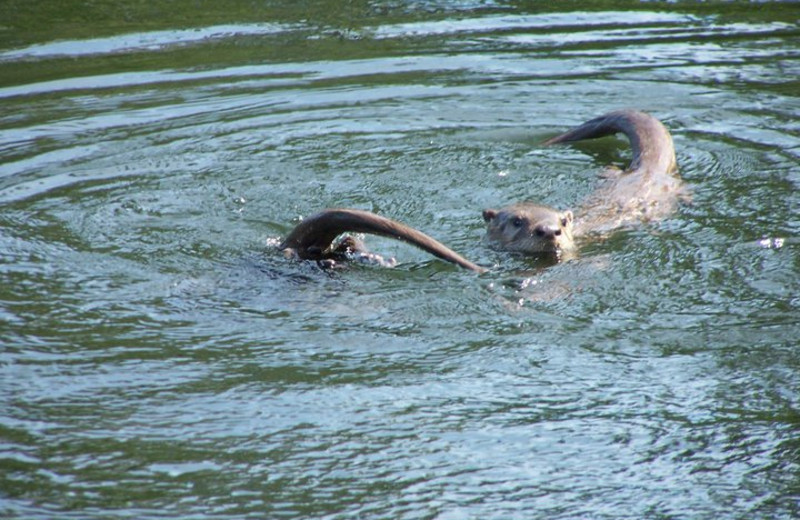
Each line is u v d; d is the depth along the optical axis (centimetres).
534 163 3056
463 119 3394
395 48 4206
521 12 4756
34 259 2366
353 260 2370
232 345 1948
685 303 2094
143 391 1778
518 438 1631
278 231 2561
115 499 1473
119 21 4738
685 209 2630
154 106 3544
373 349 1931
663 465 1555
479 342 1956
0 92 3716
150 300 2155
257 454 1589
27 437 1634
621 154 3158
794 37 4219
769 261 2269
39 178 2906
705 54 4022
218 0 5097
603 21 4559
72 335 1992
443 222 2648
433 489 1502
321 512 1448
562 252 2405
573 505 1465
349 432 1650
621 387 1777
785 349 1884
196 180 2900
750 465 1550
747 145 3084
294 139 3231
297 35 4428
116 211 2675
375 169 2994
